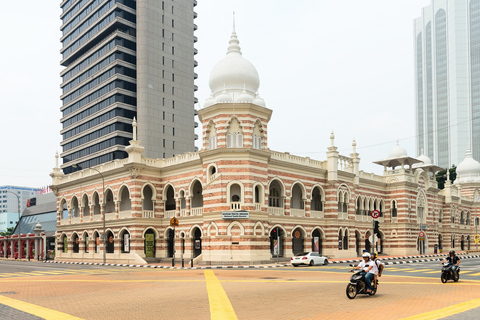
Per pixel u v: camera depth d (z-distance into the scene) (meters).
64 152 116.00
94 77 104.94
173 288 22.89
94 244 60.44
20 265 53.62
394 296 19.16
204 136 49.34
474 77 172.50
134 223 52.56
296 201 55.94
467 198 89.25
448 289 21.69
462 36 176.50
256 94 51.59
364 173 64.00
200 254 49.00
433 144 184.88
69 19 117.56
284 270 36.44
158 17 104.31
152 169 54.69
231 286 23.44
